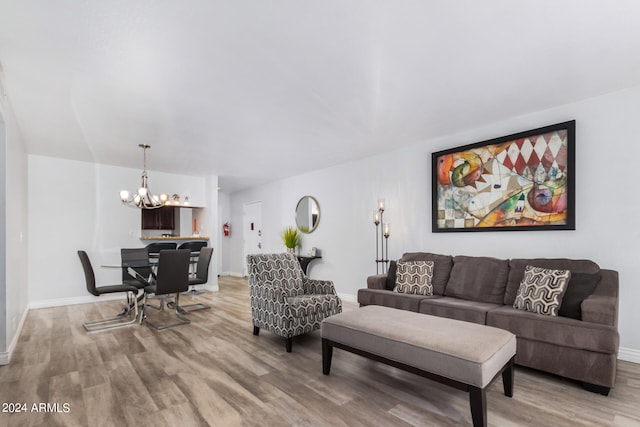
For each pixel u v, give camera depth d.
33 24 1.86
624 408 2.03
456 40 2.08
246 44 2.09
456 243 3.98
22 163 4.10
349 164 5.43
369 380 2.44
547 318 2.48
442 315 3.10
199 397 2.18
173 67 2.37
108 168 5.66
